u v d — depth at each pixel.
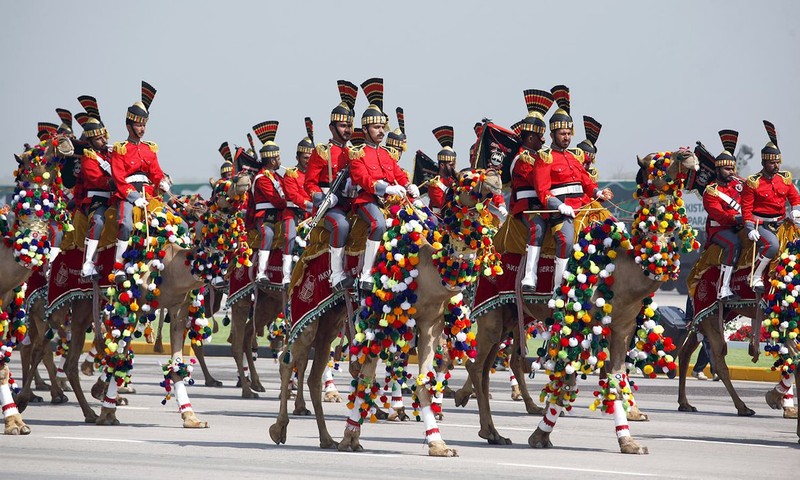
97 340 39.28
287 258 48.94
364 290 32.88
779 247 44.91
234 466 29.62
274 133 51.12
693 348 47.97
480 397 36.34
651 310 33.66
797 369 38.16
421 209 34.16
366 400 33.19
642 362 34.44
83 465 29.33
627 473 29.48
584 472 29.50
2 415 41.19
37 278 44.50
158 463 29.92
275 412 44.59
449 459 31.70
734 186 47.12
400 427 40.19
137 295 38.88
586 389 57.09
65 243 40.34
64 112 44.03
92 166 39.19
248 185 43.06
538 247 35.91
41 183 36.34
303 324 34.09
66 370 39.94
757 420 44.66
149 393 51.50
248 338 52.38
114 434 36.31
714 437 38.84
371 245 32.81
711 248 47.12
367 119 33.84
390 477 28.20
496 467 30.19
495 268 35.81
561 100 37.53
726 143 47.66
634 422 43.28
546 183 35.72
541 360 35.75
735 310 46.66
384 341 32.38
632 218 33.84
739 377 63.00
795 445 37.19
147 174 40.03
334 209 34.09
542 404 49.12
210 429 38.28
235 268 50.72
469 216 31.41
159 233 38.81
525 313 37.31
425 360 32.62
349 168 33.69
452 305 32.72
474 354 32.78
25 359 45.31
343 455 32.28
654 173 33.22
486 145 38.31
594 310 33.59
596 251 33.66
